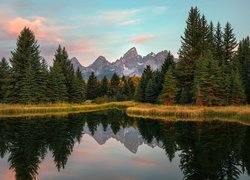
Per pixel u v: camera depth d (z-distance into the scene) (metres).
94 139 27.02
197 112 44.81
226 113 43.53
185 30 69.50
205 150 20.14
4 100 65.38
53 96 71.19
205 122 36.69
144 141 25.58
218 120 38.78
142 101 81.69
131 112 56.38
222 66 64.69
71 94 82.69
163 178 14.07
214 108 47.50
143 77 83.69
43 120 40.66
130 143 24.78
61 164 17.00
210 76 56.03
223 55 78.19
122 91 117.12
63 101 73.88
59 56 87.81
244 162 16.81
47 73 70.62
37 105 63.28
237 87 56.41
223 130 28.91
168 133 29.03
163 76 73.00
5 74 72.56
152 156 19.27
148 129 33.31
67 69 85.00
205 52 63.78
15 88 64.56
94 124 39.91
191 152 19.78
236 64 68.06
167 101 61.59
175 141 24.36
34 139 25.39
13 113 52.41
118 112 64.00
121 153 20.47
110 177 14.28
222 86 56.72
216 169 15.52
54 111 60.53
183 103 62.03
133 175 14.59
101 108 80.06
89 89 116.38
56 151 20.78
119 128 35.69
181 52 68.81
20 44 67.69
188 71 66.50
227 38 79.31
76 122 40.91
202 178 13.95
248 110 40.19
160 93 65.75
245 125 32.47
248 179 13.76
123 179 13.91
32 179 13.90
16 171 15.34
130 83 120.38
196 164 16.61
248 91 62.34
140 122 40.88
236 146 21.05
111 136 29.17
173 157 18.67
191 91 59.56
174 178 14.05
